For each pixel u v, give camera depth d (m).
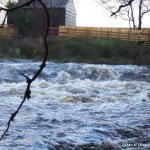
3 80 21.05
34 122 10.05
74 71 25.02
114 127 9.61
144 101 15.05
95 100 14.98
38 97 15.05
